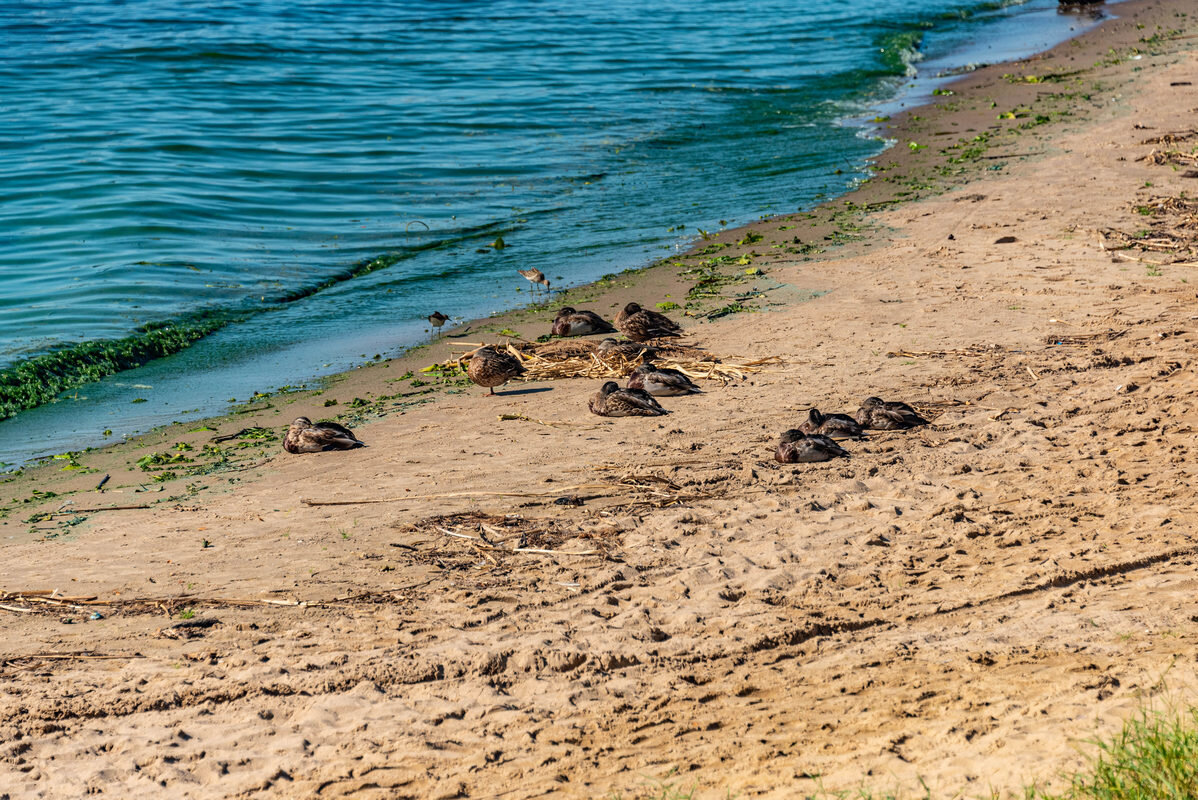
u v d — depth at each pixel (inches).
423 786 277.0
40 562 432.8
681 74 1732.3
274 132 1364.4
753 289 792.3
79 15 2186.3
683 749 280.8
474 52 1916.8
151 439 600.1
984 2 2423.7
